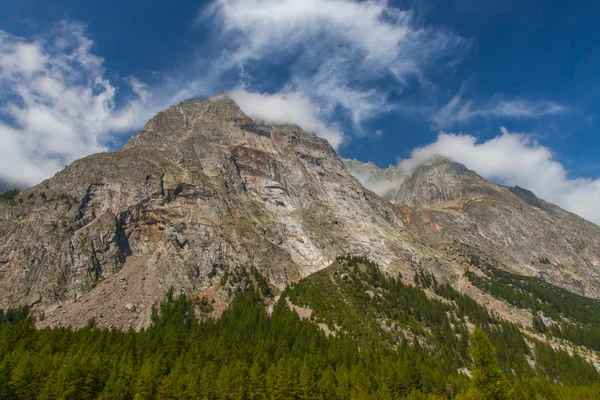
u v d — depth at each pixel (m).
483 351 81.81
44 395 110.38
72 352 136.75
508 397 77.88
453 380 143.38
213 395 121.94
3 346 135.38
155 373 125.75
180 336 156.88
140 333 162.62
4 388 109.88
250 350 155.75
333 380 134.00
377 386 135.62
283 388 125.12
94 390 118.69
